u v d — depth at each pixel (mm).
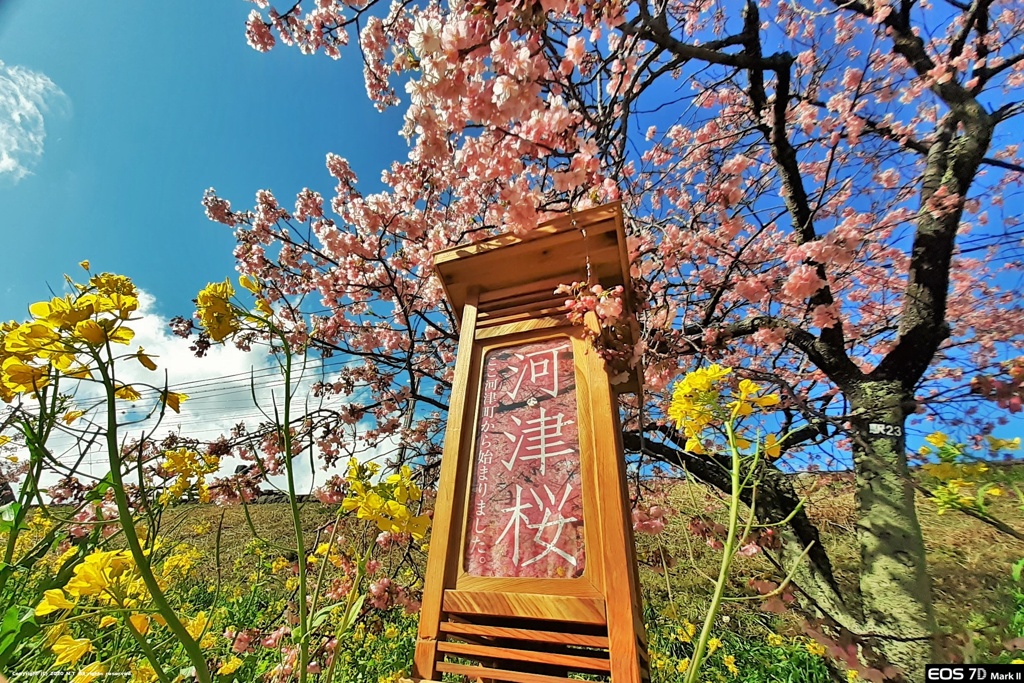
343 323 3719
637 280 2088
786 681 3240
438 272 1675
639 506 2682
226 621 4051
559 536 1209
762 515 2941
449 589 1199
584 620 1066
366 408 3670
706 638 946
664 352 2324
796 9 3752
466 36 1508
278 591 4734
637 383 1734
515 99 1542
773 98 3186
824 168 4047
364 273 3660
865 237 3170
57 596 831
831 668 2654
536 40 1527
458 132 1769
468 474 1363
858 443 2717
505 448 1381
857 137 3422
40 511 915
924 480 1595
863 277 3887
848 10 3680
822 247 2561
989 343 3621
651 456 2855
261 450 3229
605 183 2186
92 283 881
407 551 2613
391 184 3809
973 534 2928
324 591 2377
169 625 705
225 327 897
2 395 952
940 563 2754
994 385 2463
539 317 1527
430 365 4473
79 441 997
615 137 2244
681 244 2865
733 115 4086
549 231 1528
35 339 757
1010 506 2875
